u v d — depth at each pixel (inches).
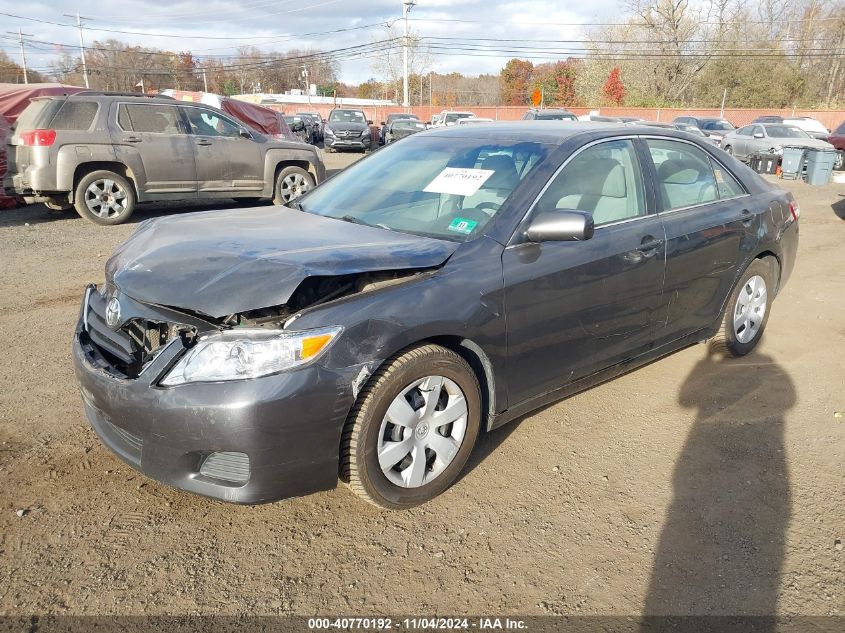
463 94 2997.0
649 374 179.9
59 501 118.2
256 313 105.7
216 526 113.4
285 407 98.0
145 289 106.7
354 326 103.4
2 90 520.1
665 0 1923.0
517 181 132.6
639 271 144.1
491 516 118.0
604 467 134.3
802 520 118.0
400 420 111.1
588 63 2119.8
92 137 370.9
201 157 405.4
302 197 165.9
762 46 1845.5
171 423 99.1
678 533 114.3
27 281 259.1
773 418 155.6
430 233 129.1
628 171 150.4
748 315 187.2
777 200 189.2
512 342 123.7
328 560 106.0
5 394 158.7
